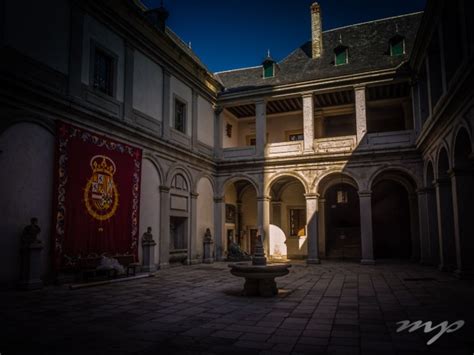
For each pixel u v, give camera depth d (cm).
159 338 575
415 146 1825
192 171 1939
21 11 1054
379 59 2052
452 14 1235
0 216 982
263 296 945
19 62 1041
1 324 658
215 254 2112
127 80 1492
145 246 1486
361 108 1953
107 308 798
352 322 676
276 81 2234
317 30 2338
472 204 1210
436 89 1484
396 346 533
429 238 1728
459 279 1224
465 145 1201
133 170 1471
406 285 1130
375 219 2428
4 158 998
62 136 1160
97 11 1344
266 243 2064
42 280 1082
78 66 1248
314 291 1032
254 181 2125
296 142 2080
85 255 1217
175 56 1805
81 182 1221
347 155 1942
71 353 503
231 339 569
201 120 2092
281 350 516
